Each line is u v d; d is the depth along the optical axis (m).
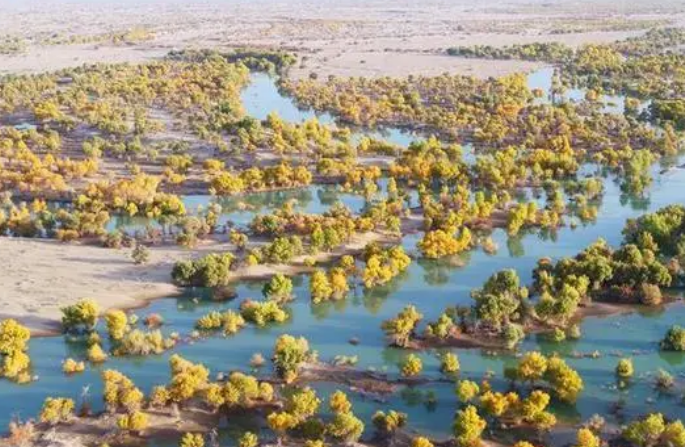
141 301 163.75
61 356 143.88
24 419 124.38
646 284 158.25
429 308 161.75
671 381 129.75
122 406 124.81
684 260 168.50
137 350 143.38
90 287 167.50
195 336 150.00
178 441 117.94
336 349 145.62
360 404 127.88
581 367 137.12
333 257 183.25
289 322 156.38
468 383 124.56
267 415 123.94
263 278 173.62
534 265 180.38
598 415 121.69
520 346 144.38
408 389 131.88
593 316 154.38
